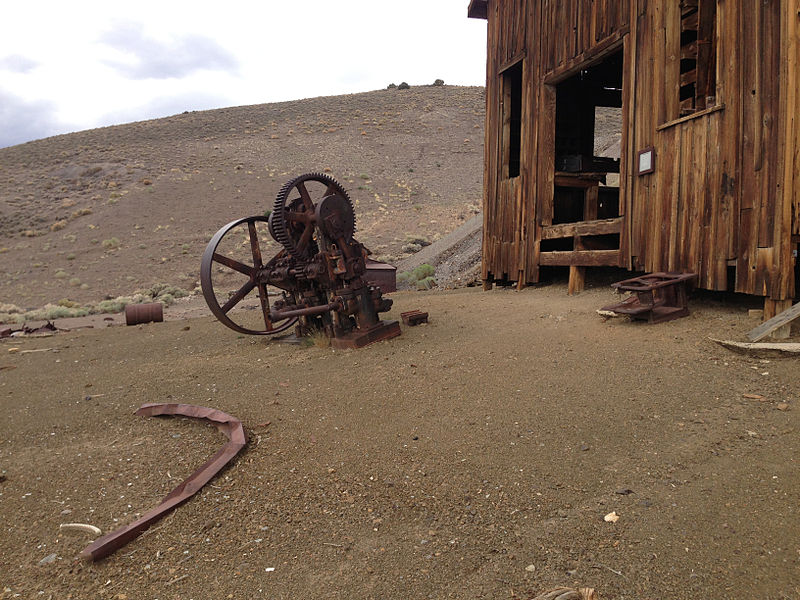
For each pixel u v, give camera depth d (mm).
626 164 8633
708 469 3340
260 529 3127
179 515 3311
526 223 11852
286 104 84500
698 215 6961
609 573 2512
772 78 5812
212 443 4453
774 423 3832
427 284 19297
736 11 6289
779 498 2951
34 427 5160
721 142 6562
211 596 2576
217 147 62281
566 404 4531
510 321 8070
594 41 9453
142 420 5168
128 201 45812
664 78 7762
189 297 24609
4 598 2648
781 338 5332
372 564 2730
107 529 3234
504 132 13039
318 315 8398
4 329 13906
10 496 3719
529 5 11602
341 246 7590
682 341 5836
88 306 24047
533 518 3014
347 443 4188
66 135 74188
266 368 6766
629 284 6980
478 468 3613
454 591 2488
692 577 2434
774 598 2264
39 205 46812
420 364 6121
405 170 57062
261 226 40938
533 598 2365
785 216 5691
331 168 56719
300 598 2520
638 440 3816
